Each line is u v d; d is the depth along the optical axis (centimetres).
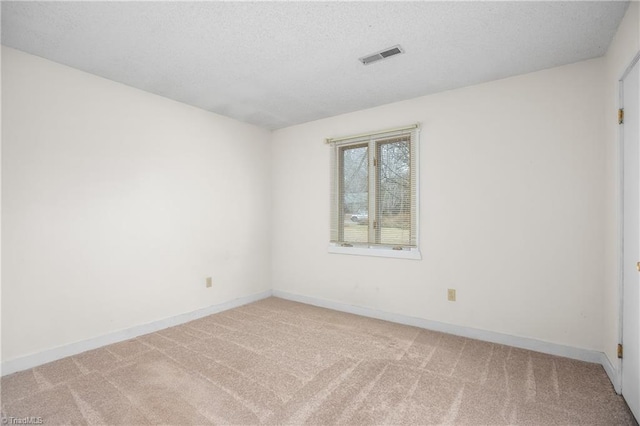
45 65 229
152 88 285
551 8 175
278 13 180
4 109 211
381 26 193
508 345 259
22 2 168
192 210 328
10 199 213
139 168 285
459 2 171
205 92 295
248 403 178
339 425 160
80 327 246
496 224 268
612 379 197
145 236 288
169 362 228
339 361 230
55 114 234
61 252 236
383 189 334
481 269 274
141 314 284
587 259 232
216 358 234
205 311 336
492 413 169
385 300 327
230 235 368
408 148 318
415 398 183
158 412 170
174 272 311
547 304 246
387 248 329
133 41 208
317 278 379
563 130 241
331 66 245
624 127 188
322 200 376
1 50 210
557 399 182
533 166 252
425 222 304
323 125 375
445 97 294
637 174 168
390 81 273
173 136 312
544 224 248
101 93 260
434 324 295
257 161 404
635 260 170
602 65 227
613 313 203
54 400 180
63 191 238
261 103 325
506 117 264
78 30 195
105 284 261
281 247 414
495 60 235
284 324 310
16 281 215
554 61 236
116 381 201
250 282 392
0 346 208
